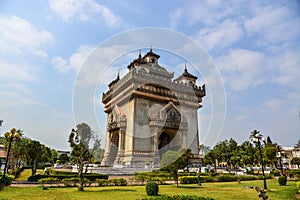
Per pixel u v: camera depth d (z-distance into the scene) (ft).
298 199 39.27
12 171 99.96
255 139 58.13
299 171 104.17
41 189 49.26
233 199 38.27
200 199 19.54
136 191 47.03
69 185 56.39
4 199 36.47
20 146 92.99
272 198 39.68
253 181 78.59
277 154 113.29
